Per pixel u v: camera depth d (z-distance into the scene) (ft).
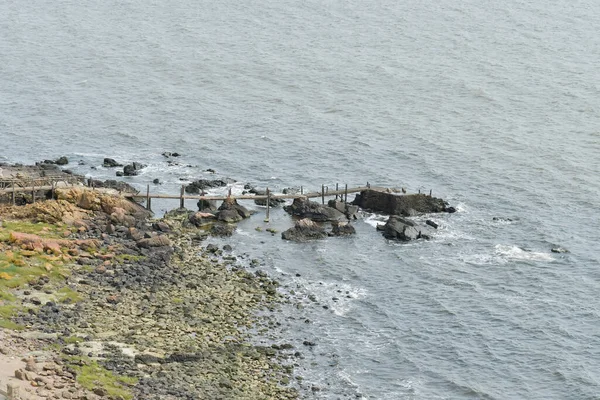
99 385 620.90
